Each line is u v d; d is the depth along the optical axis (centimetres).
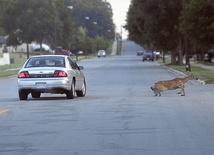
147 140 1491
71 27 16662
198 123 1814
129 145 1416
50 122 1898
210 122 1838
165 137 1538
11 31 15525
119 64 9906
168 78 5038
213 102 2527
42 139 1535
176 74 5825
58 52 12606
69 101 2698
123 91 3416
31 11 14950
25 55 15050
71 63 2928
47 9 15125
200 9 6059
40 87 2717
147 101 2617
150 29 7981
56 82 2705
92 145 1423
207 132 1619
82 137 1558
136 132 1639
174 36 7944
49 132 1666
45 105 2514
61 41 15838
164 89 2941
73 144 1444
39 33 15150
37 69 2741
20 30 15225
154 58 12606
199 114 2059
